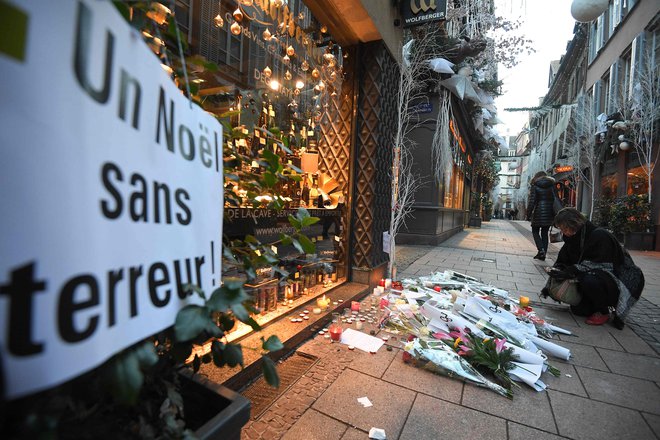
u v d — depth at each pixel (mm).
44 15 478
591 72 17016
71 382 680
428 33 5258
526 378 2146
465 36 6801
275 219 2832
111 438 690
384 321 3059
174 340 880
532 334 2842
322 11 3303
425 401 1932
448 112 8297
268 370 887
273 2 2938
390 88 4297
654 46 10664
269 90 3156
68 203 527
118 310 644
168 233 814
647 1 11102
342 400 1911
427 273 5328
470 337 2527
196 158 955
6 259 449
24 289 469
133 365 652
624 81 13039
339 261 4070
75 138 537
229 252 1209
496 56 7035
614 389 2137
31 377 481
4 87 430
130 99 674
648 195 10117
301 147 3758
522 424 1764
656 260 7824
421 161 8578
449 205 11531
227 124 1302
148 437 756
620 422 1803
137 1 800
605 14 15078
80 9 540
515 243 10461
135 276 696
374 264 4148
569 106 16531
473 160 17641
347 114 4039
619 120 11766
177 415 995
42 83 478
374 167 3965
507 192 62969
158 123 775
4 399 452
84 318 562
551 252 8430
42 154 483
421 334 2711
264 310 2742
